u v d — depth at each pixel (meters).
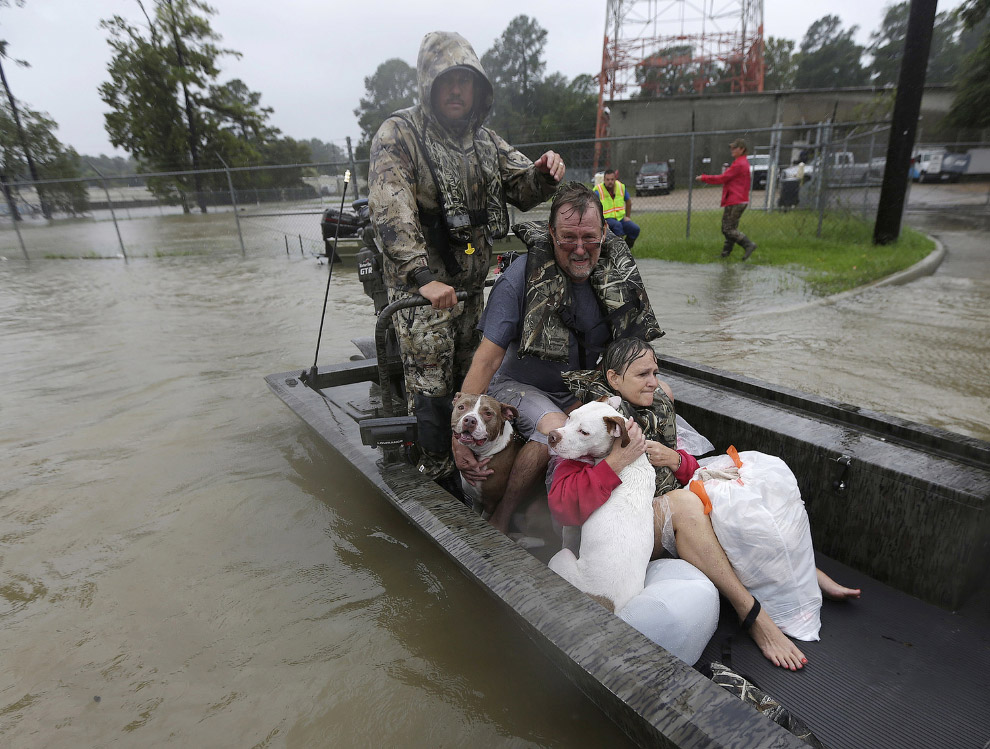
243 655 2.29
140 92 37.47
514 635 2.33
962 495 2.09
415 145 2.82
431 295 2.54
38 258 15.93
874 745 1.79
